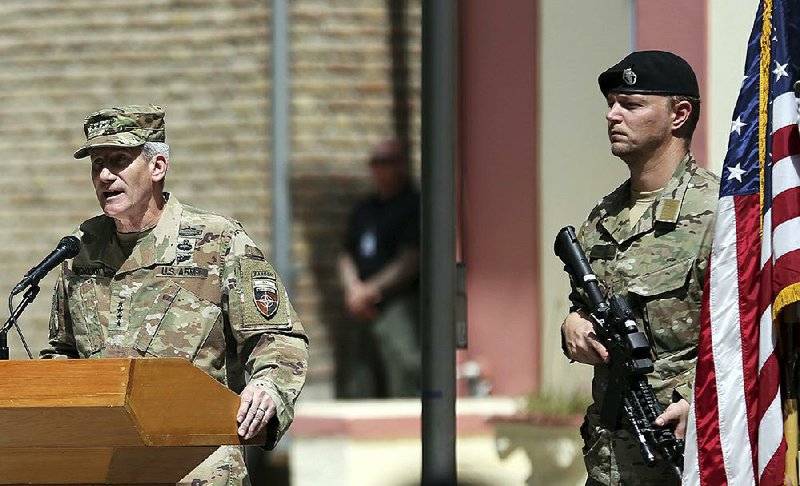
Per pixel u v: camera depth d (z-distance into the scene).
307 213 21.69
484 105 20.70
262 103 21.86
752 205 11.99
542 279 20.09
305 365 12.32
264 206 21.81
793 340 11.91
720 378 11.84
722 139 17.97
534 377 20.03
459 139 20.80
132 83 22.23
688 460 11.80
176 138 22.09
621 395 12.12
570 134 19.92
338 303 21.44
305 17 21.84
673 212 12.34
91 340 12.70
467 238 20.70
